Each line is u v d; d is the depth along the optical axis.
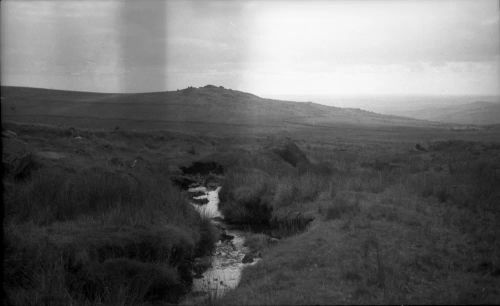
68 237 9.41
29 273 8.12
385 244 7.59
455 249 7.38
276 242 10.66
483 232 8.38
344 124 99.19
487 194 11.66
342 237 8.24
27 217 10.58
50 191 11.86
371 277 6.00
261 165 21.70
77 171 14.93
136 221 10.62
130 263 8.77
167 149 34.72
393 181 14.94
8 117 72.69
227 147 35.41
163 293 8.52
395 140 56.84
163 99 118.62
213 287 8.56
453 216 9.59
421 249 7.29
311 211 11.98
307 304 5.23
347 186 14.07
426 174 16.06
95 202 11.84
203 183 21.39
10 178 13.50
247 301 5.77
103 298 8.00
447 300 5.07
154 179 15.12
